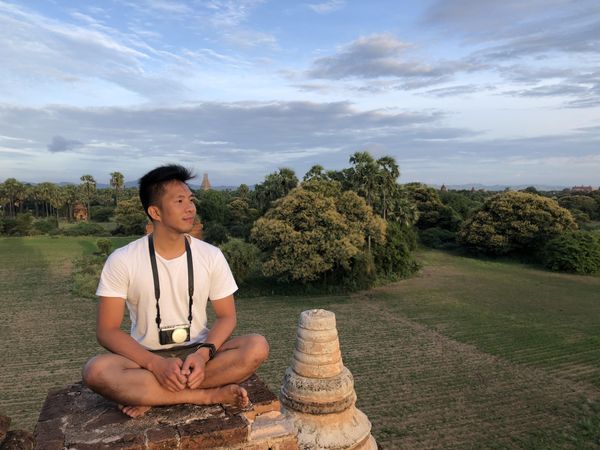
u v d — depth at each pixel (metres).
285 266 36.59
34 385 20.98
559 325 29.59
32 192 106.50
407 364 22.89
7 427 3.06
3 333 28.80
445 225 69.38
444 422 16.80
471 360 23.42
